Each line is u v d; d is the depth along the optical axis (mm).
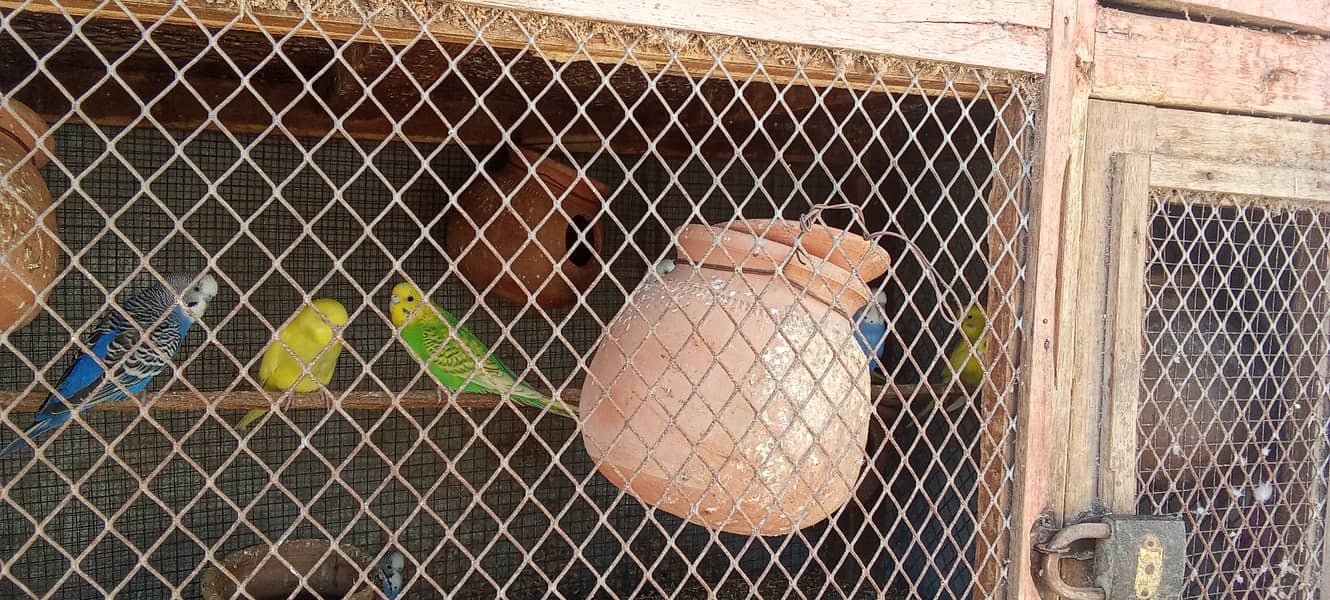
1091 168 1307
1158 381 1435
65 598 2020
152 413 2086
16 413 1950
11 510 1973
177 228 859
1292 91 1425
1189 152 1373
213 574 1799
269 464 2178
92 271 1995
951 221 2197
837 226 2467
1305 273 1541
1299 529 1564
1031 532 1293
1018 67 1221
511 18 969
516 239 1991
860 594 2457
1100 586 1315
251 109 1882
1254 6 1370
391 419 2275
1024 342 1283
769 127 2104
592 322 2395
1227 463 1723
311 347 1671
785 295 1167
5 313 1171
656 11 1014
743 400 1121
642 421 1151
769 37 1067
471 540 2352
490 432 2367
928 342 2264
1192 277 1753
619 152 2254
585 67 1541
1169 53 1336
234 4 881
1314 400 1550
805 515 1189
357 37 927
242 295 887
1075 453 1331
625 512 2498
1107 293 1336
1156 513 1411
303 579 964
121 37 1457
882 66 1151
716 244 1110
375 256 2213
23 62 1699
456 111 1967
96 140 1979
